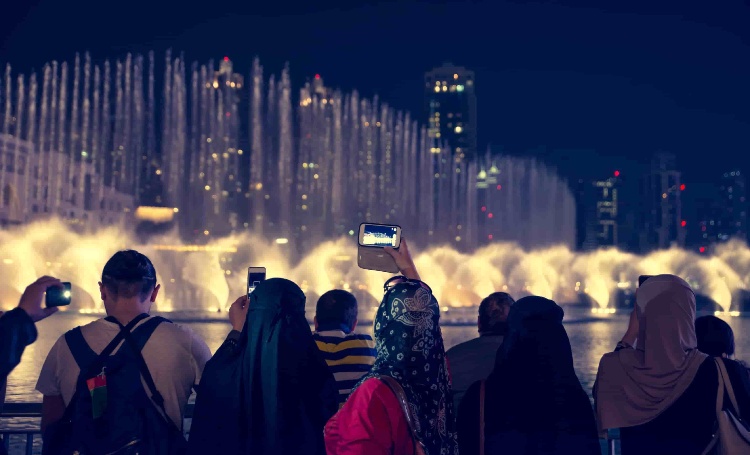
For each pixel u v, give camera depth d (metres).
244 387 3.26
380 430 2.64
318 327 4.44
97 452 3.25
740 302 79.94
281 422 3.16
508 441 3.32
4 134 74.00
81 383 3.30
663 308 3.57
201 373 3.54
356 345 4.32
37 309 3.06
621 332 40.62
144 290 3.52
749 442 3.43
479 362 4.03
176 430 3.43
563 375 3.33
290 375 3.20
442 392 2.76
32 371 19.84
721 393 3.48
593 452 3.29
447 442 2.80
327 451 2.74
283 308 3.28
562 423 3.28
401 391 2.66
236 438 3.23
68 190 86.25
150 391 3.34
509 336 3.43
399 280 2.85
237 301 3.70
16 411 4.28
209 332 34.16
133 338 3.38
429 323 2.74
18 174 77.25
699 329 3.92
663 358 3.54
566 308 73.62
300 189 83.50
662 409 3.53
